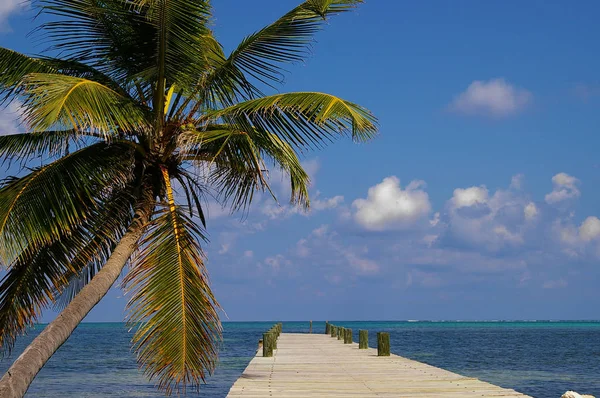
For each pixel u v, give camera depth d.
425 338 76.06
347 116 10.84
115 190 11.69
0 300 11.59
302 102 11.02
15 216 9.98
